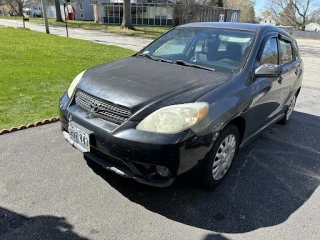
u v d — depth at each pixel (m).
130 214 2.51
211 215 2.55
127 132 2.38
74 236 2.23
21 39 15.01
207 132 2.48
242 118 2.96
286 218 2.58
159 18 37.56
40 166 3.15
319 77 9.84
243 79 3.00
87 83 2.90
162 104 2.45
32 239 2.19
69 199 2.65
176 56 3.62
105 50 13.45
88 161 3.30
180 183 2.52
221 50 3.41
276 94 3.73
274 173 3.33
